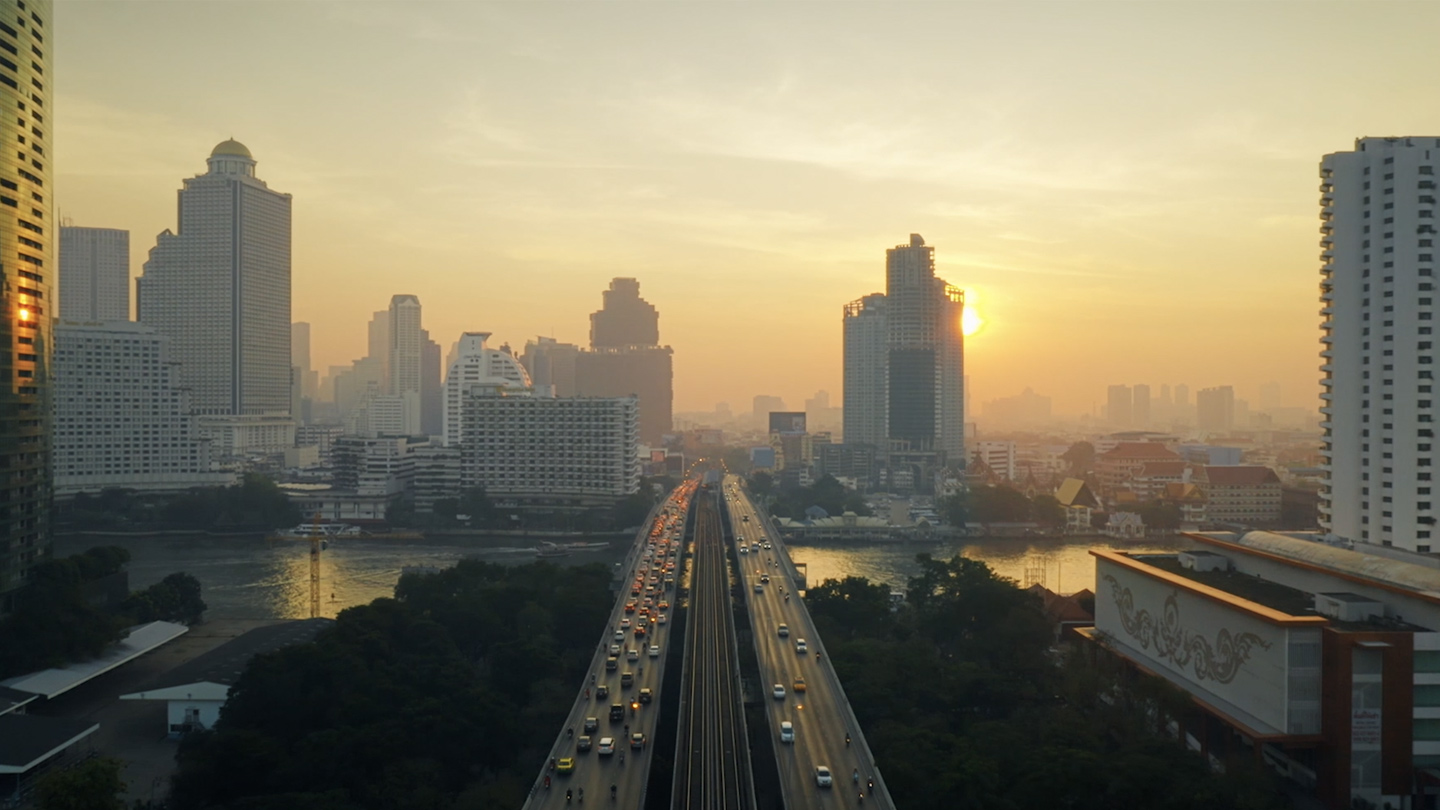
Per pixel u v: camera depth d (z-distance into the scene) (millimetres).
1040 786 169625
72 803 152875
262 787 178375
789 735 191750
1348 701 178875
